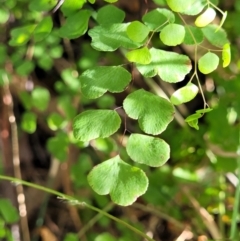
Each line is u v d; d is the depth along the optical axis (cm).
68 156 32
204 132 31
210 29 20
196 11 19
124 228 30
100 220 30
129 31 18
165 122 18
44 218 33
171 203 31
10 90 34
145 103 18
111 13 20
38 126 35
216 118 28
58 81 33
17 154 31
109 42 19
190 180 30
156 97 18
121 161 19
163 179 31
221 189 30
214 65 18
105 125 18
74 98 31
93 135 18
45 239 32
